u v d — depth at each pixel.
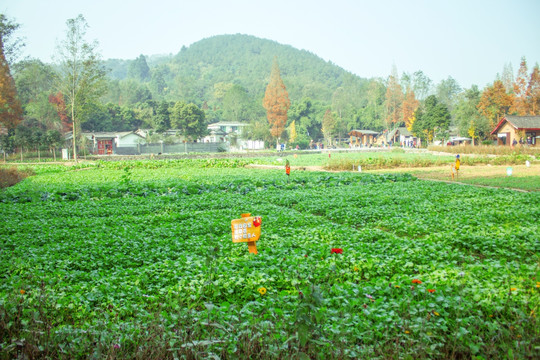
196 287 7.85
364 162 38.91
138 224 14.62
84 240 12.11
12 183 29.70
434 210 16.08
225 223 14.12
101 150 75.75
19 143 60.03
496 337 5.66
